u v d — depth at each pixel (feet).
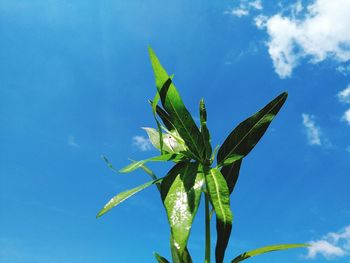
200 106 0.84
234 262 0.83
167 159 0.84
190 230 0.69
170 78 0.80
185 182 0.76
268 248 0.82
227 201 0.75
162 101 0.81
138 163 0.82
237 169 0.89
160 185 0.80
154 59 0.79
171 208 0.73
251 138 0.83
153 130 0.96
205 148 0.83
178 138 0.92
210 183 0.77
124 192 0.79
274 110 0.82
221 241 0.74
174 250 0.84
